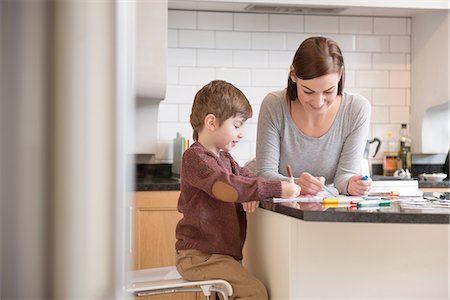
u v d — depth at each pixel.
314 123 2.24
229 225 1.95
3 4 0.21
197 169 1.86
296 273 1.63
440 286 1.70
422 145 3.85
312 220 1.43
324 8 3.68
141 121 3.56
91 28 0.22
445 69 3.69
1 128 0.21
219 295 1.99
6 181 0.21
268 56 3.83
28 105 0.21
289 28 3.85
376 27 3.94
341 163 2.28
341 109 2.24
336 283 1.65
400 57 3.96
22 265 0.21
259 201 1.91
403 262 1.68
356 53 3.93
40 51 0.21
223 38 3.79
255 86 3.82
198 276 1.86
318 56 1.99
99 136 0.22
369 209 1.53
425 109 3.83
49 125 0.21
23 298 0.21
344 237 1.65
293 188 1.80
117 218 0.23
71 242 0.22
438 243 1.69
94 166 0.22
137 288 1.73
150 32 3.29
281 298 1.71
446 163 3.99
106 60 0.23
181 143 3.44
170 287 1.78
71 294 0.21
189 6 3.66
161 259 3.12
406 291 1.69
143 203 3.11
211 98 1.98
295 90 2.20
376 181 3.22
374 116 3.96
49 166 0.21
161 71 3.30
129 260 0.30
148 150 3.59
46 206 0.21
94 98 0.22
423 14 3.84
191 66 3.77
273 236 1.79
